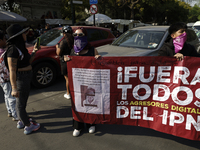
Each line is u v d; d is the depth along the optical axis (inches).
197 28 374.9
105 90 92.7
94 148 96.1
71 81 95.7
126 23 687.7
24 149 96.3
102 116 97.3
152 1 1105.4
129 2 1156.5
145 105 92.4
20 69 96.5
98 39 237.1
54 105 150.3
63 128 115.9
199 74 82.0
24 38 95.2
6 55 90.8
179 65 83.6
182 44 83.7
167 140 102.1
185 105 85.5
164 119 90.4
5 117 130.7
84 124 120.5
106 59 88.5
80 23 700.7
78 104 98.1
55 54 189.9
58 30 221.8
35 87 192.1
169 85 86.7
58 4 737.0
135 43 181.2
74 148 96.4
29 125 108.3
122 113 95.6
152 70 87.4
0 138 106.0
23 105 103.0
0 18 383.6
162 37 171.9
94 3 323.9
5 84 113.4
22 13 625.9
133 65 87.9
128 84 90.8
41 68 182.5
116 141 101.9
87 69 91.4
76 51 98.6
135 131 111.6
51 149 96.0
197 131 86.2
